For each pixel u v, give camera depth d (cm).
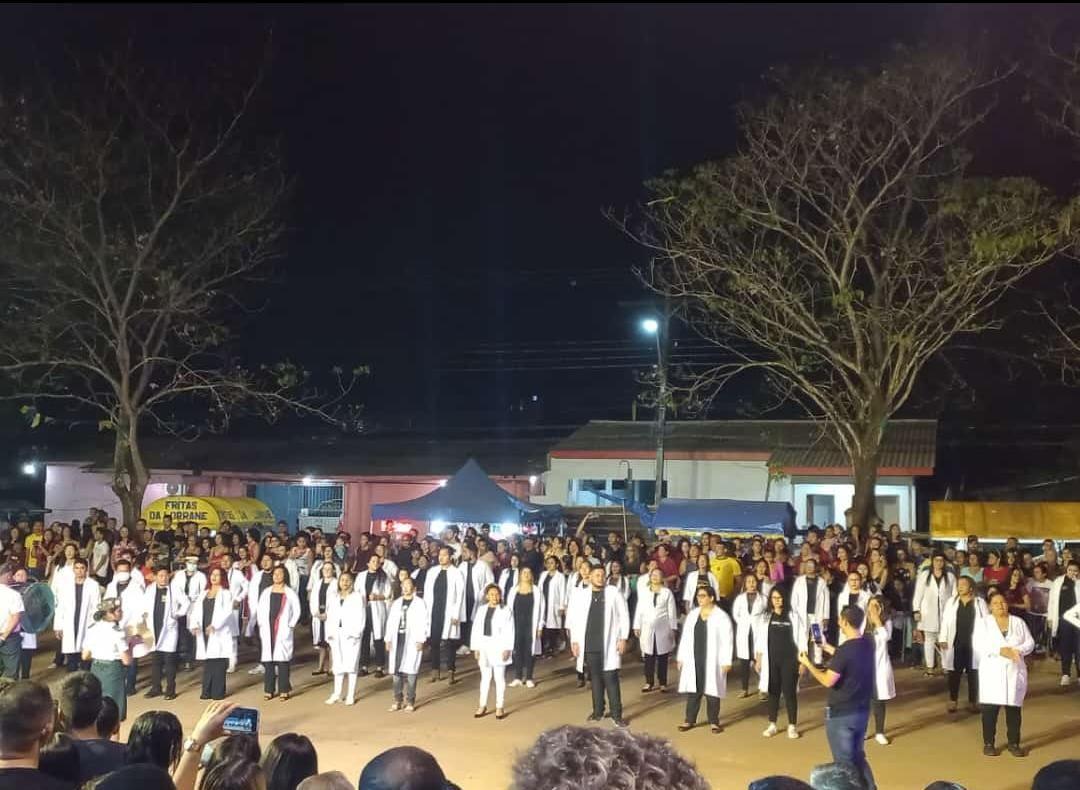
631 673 1653
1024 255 1950
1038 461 3117
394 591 1590
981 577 1705
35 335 2331
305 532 2109
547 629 1764
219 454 3406
